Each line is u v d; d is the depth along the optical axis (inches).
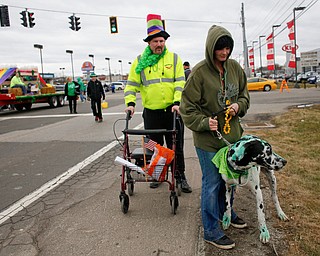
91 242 125.4
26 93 714.2
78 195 177.3
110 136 347.9
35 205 166.7
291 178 169.3
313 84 1478.8
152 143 152.6
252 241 117.6
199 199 161.3
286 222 126.7
